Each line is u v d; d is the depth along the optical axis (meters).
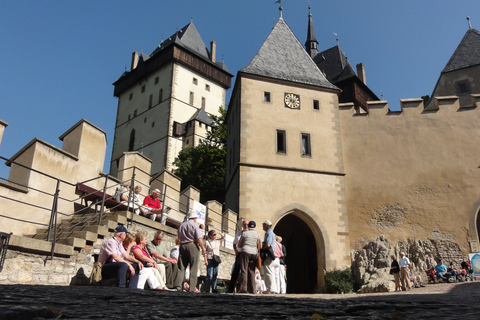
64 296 3.02
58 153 12.71
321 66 53.09
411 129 24.98
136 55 89.12
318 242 22.72
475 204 23.19
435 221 23.22
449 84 33.97
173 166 71.06
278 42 27.91
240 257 10.12
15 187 11.13
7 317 1.82
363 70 55.53
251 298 4.04
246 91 24.48
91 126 14.28
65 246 8.94
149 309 2.63
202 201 42.53
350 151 25.00
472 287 15.68
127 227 11.20
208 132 47.00
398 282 17.30
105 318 2.09
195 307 2.92
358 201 24.06
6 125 10.16
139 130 79.12
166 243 12.98
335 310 2.99
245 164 22.92
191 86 78.19
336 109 25.62
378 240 22.98
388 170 24.41
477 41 34.97
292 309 2.98
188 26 84.12
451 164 24.08
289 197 22.89
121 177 15.10
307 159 23.94
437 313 2.70
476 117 24.78
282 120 24.45
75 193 13.32
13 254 7.90
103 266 7.67
